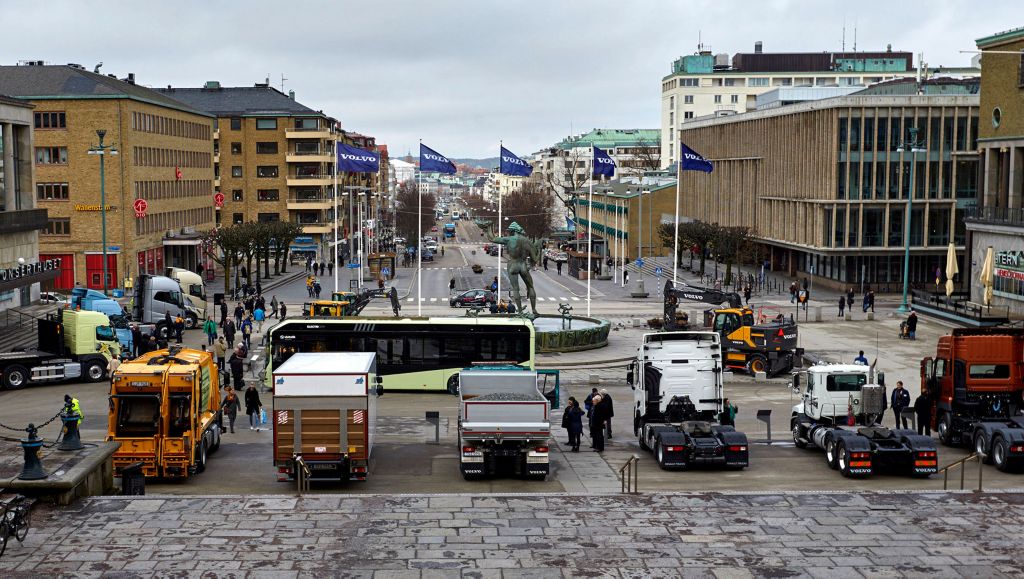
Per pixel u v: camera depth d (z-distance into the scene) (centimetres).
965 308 6988
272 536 2084
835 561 1962
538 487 2711
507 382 3044
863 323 6969
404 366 4381
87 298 5534
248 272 9262
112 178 9231
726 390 4597
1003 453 2858
